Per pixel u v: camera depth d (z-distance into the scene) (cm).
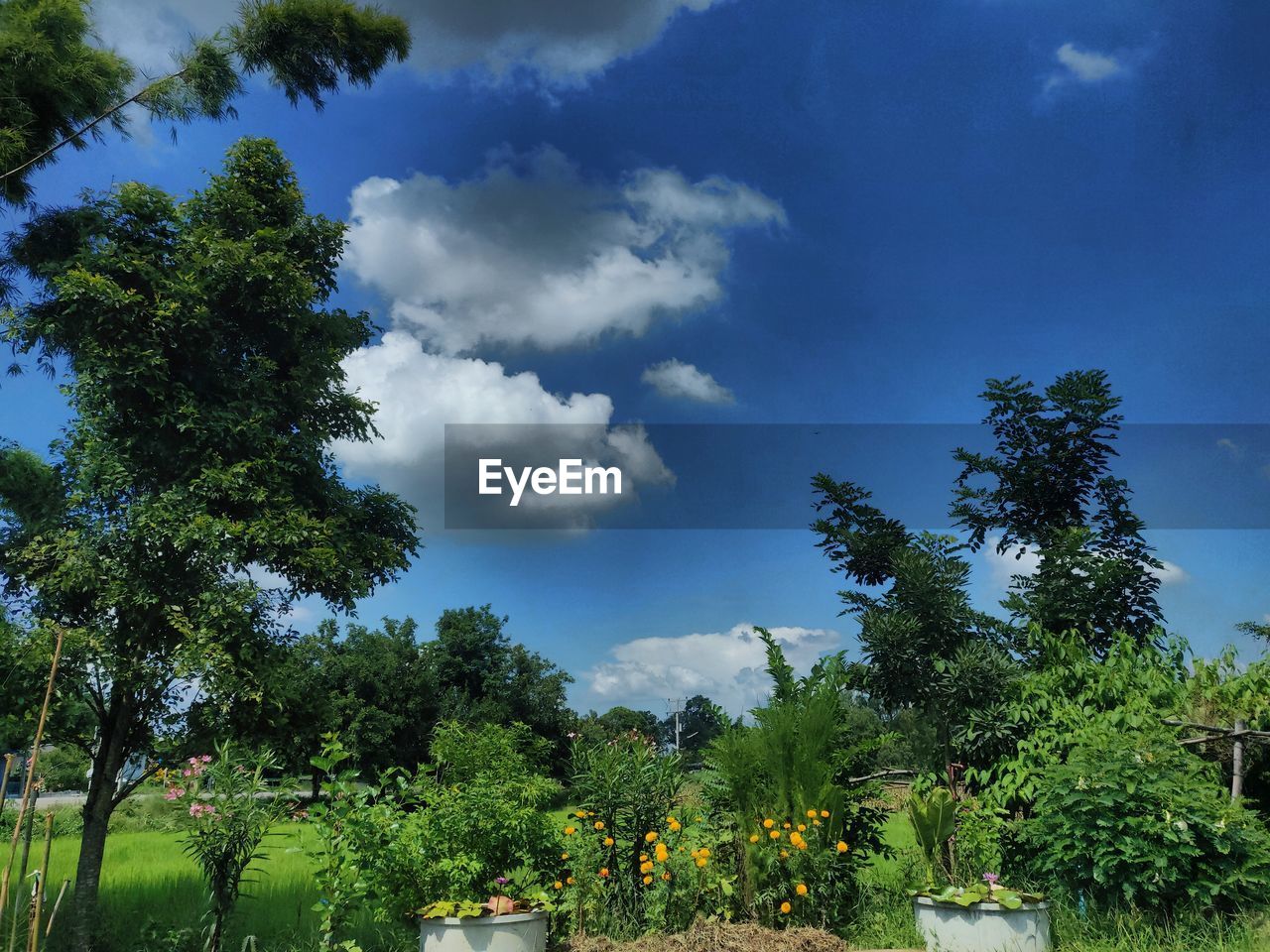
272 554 885
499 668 3716
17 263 977
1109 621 1027
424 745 3089
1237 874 623
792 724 788
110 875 1112
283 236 1006
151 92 962
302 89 1023
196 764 795
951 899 614
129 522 863
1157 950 584
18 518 898
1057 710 839
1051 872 730
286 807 718
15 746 879
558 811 887
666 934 665
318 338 1058
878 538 1067
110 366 852
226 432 918
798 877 720
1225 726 786
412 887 671
